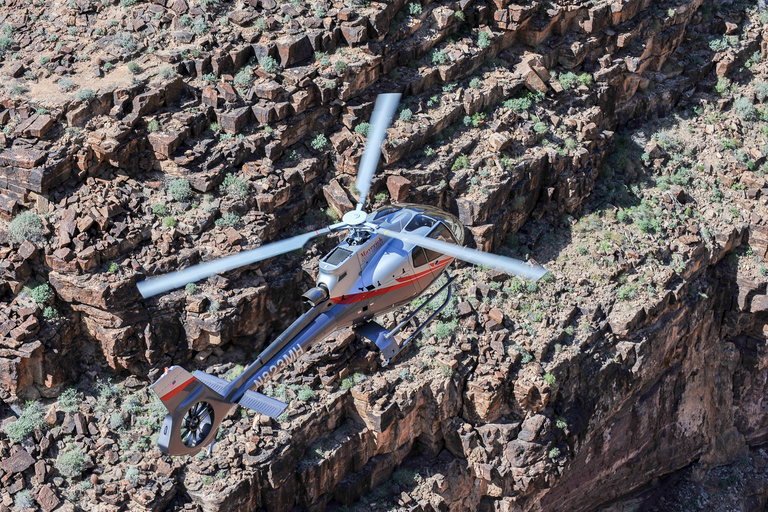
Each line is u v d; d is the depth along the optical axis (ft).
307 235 193.36
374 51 321.73
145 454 261.03
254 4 325.42
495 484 306.14
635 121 397.19
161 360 277.03
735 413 400.67
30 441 258.37
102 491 251.80
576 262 336.08
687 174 383.45
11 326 260.01
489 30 350.23
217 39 312.71
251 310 282.77
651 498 387.75
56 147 277.03
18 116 282.77
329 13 321.73
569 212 351.46
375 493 292.40
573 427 308.81
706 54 412.36
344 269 199.93
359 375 285.23
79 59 306.55
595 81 370.32
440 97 335.88
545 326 312.71
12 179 272.51
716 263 375.04
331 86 307.58
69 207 273.75
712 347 385.70
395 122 320.09
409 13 338.34
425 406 293.84
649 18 388.57
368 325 211.61
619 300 329.72
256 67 310.86
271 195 290.97
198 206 288.30
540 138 344.69
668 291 336.70
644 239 350.02
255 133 301.02
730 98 407.03
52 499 249.34
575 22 367.45
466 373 297.33
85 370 274.77
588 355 317.22
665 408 366.43
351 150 307.37
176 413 182.29
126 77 299.58
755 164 387.96
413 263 211.82
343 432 283.18
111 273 266.36
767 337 382.42
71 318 271.28
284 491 269.23
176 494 258.16
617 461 354.54
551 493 328.29
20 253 263.90
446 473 299.58
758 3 425.28
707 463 396.57
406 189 308.81
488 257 186.39
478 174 326.24
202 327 274.16
